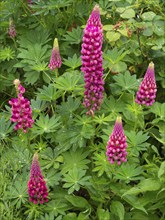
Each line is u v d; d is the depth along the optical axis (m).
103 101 1.57
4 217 1.35
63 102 1.55
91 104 1.47
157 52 1.76
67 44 1.82
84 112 1.53
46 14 1.77
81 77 1.57
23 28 1.89
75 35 1.78
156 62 1.78
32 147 1.52
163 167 1.30
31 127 1.40
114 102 1.58
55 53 1.49
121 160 1.30
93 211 1.44
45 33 1.82
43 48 1.69
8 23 1.87
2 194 1.39
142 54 1.77
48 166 1.46
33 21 1.90
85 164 1.47
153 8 1.86
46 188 1.33
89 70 1.41
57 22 1.86
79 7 1.85
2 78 1.84
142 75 1.81
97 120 1.46
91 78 1.42
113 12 1.80
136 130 1.57
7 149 1.59
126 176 1.37
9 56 1.78
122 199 1.42
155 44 1.74
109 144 1.28
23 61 1.67
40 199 1.35
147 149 1.57
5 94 1.89
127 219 1.39
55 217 1.41
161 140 1.50
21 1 1.86
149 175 1.42
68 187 1.46
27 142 1.48
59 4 1.75
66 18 1.89
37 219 1.38
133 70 1.77
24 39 1.82
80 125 1.49
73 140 1.45
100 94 1.46
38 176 1.30
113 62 1.57
